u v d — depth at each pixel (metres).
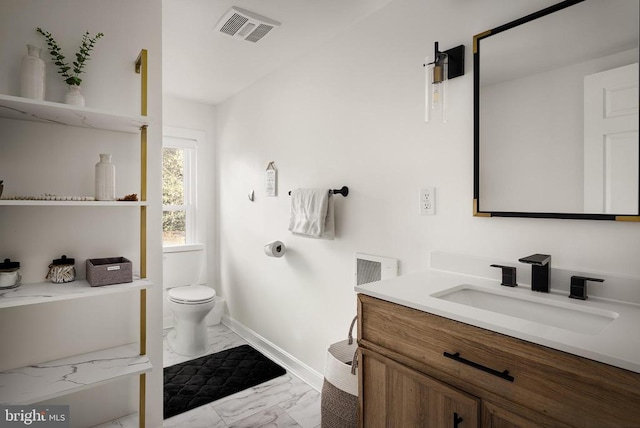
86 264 1.66
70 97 1.49
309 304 2.51
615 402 0.79
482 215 1.53
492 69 1.50
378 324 1.34
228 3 1.90
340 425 1.65
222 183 3.67
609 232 1.23
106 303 1.75
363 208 2.09
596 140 1.24
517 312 1.33
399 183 1.89
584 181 1.27
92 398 1.68
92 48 1.68
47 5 1.58
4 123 1.52
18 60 1.51
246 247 3.26
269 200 2.92
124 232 1.81
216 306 3.61
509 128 1.45
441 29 1.70
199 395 2.27
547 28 1.35
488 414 1.01
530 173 1.40
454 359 1.08
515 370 0.95
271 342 2.92
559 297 1.27
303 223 2.33
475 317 1.05
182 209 3.67
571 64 1.29
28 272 1.58
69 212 1.67
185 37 2.27
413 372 1.20
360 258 2.10
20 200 1.32
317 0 1.88
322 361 2.39
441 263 1.69
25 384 1.40
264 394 2.32
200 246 3.67
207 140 3.74
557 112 1.33
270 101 2.89
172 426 1.97
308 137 2.49
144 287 1.54
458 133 1.64
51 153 1.63
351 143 2.16
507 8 1.47
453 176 1.66
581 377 0.84
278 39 2.31
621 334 0.92
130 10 1.78
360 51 2.09
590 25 1.25
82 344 1.69
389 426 1.28
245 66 2.75
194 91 3.33
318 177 2.41
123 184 1.81
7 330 1.52
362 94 2.09
